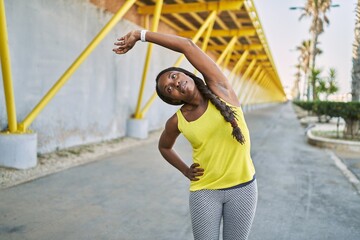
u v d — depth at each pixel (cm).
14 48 686
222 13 1312
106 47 1023
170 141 214
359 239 381
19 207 446
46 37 771
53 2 785
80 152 839
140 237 368
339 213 465
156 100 1471
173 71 197
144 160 789
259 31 1689
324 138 1142
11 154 620
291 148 1065
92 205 466
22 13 700
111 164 735
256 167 764
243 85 3719
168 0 1159
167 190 551
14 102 654
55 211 437
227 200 201
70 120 877
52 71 798
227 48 1619
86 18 912
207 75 205
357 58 1308
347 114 1173
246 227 204
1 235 359
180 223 412
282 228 408
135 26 1207
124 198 502
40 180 580
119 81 1109
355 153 986
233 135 188
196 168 204
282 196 541
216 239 202
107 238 363
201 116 194
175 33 1645
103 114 1027
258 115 3041
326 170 745
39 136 769
